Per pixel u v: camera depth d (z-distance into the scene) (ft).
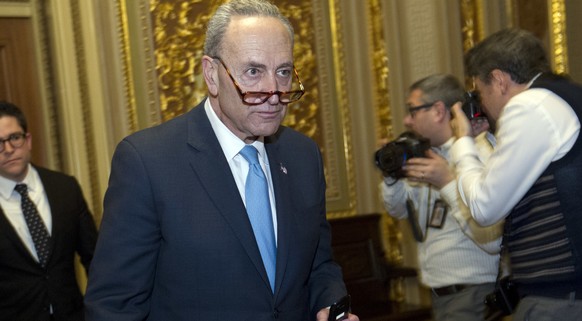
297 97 5.42
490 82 7.17
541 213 6.46
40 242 9.87
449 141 9.52
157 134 5.82
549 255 6.43
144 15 13.56
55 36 12.87
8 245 9.59
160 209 5.55
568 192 6.31
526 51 6.94
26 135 9.93
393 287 15.83
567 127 6.31
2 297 9.59
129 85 13.35
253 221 5.81
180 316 5.57
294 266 5.85
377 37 15.98
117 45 13.23
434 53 15.39
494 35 7.28
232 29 5.33
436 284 9.48
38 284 9.73
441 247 9.39
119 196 5.57
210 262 5.52
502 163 6.45
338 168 15.90
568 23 13.66
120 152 5.72
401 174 9.40
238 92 5.28
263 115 5.35
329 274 6.54
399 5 15.70
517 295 7.54
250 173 5.90
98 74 13.00
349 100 16.01
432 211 9.52
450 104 9.49
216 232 5.54
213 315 5.55
